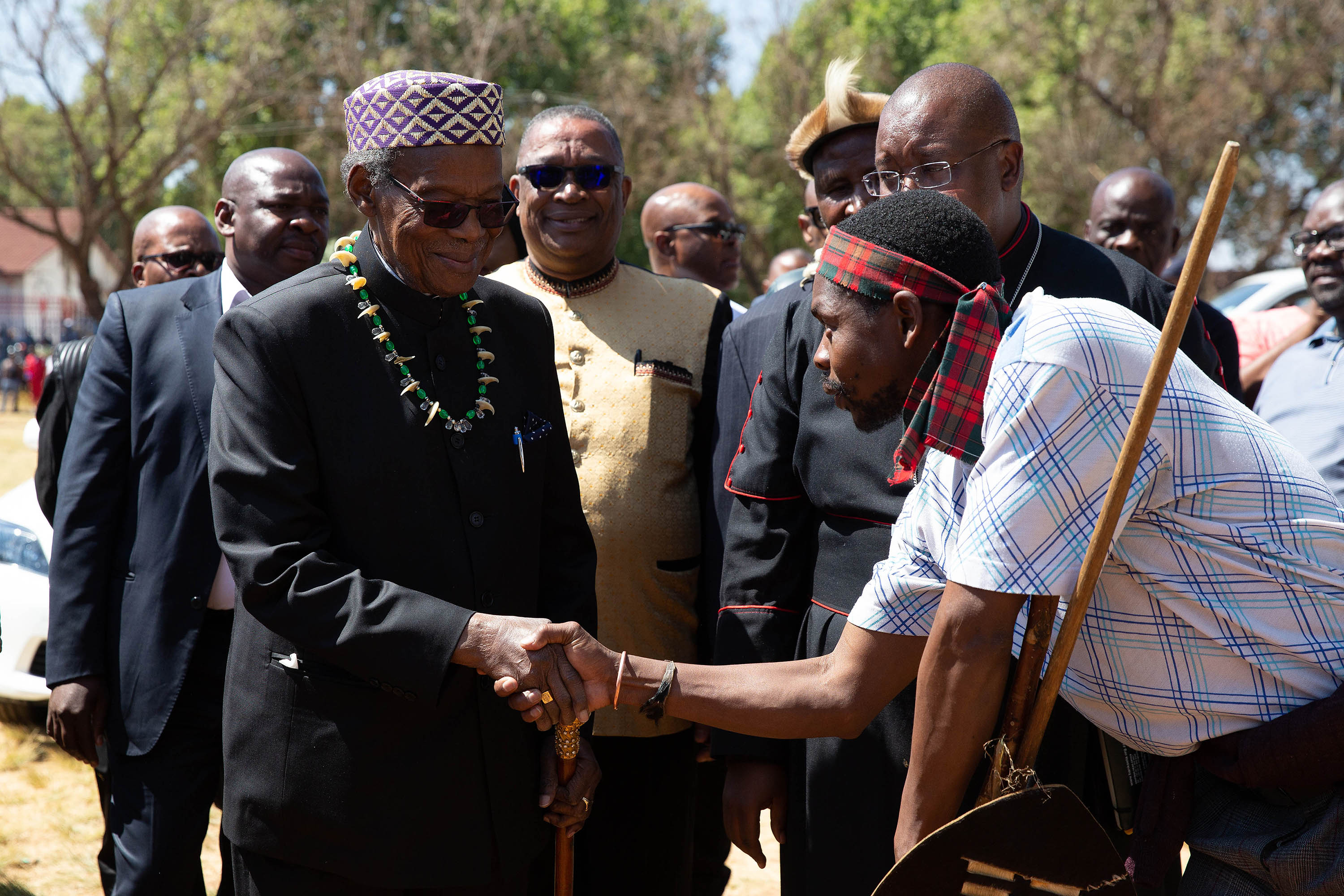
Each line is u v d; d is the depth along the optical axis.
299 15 26.17
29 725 4.32
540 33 29.50
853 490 2.31
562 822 2.20
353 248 2.10
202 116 24.38
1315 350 3.86
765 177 27.27
